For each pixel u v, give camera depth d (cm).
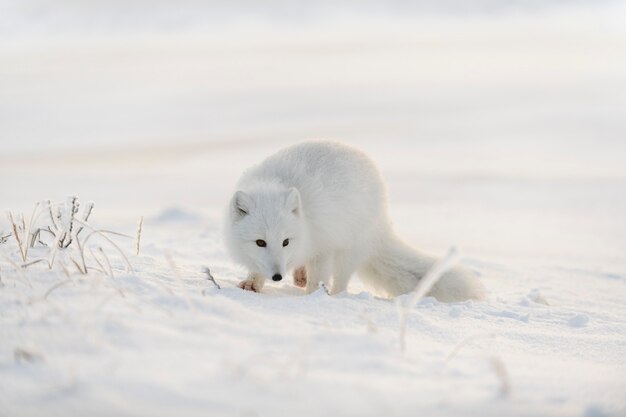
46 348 399
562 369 480
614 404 382
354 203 808
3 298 486
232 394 354
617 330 696
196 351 413
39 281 553
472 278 853
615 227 1739
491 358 414
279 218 749
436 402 367
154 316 473
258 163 856
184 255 957
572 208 2030
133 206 2003
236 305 531
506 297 884
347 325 546
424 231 1655
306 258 813
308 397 357
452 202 2144
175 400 342
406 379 404
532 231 1675
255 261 758
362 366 417
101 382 355
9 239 754
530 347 575
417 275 869
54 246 621
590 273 1183
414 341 517
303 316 559
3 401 330
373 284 906
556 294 980
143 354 399
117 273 632
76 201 701
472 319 672
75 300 496
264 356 414
